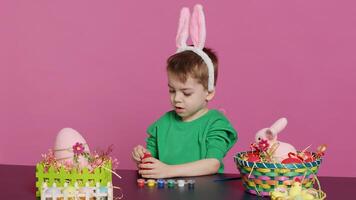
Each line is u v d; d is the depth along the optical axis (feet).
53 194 5.47
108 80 12.46
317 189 5.94
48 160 5.87
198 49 7.67
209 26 12.24
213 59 7.91
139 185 6.17
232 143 7.79
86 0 12.44
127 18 12.35
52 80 12.64
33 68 12.69
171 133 7.97
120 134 12.48
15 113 12.80
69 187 5.51
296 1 12.11
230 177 6.60
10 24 12.69
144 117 12.41
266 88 12.26
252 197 5.74
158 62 12.33
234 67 12.26
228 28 12.23
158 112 12.37
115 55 12.42
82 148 5.82
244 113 12.32
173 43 12.28
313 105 12.23
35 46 12.65
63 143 6.03
